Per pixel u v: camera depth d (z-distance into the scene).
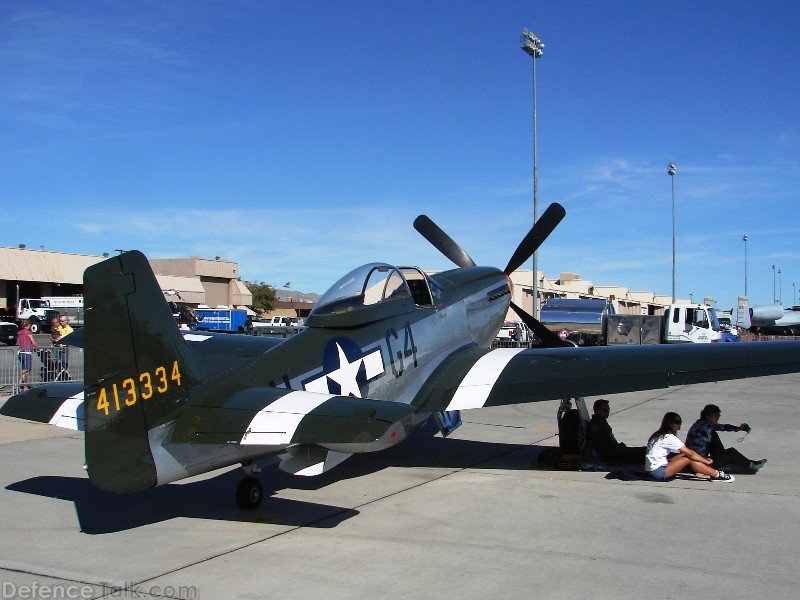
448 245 12.02
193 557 4.75
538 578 4.30
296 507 6.05
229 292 63.22
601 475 7.33
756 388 16.45
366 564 4.59
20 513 5.88
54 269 49.09
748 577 4.30
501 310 9.91
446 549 4.89
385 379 6.99
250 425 4.82
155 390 4.97
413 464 7.91
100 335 4.74
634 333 25.91
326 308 6.61
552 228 11.07
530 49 22.47
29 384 14.14
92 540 5.15
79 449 8.70
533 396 6.73
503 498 6.35
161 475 4.93
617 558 4.68
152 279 5.10
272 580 4.31
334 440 4.50
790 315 53.88
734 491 6.56
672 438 7.02
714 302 84.88
